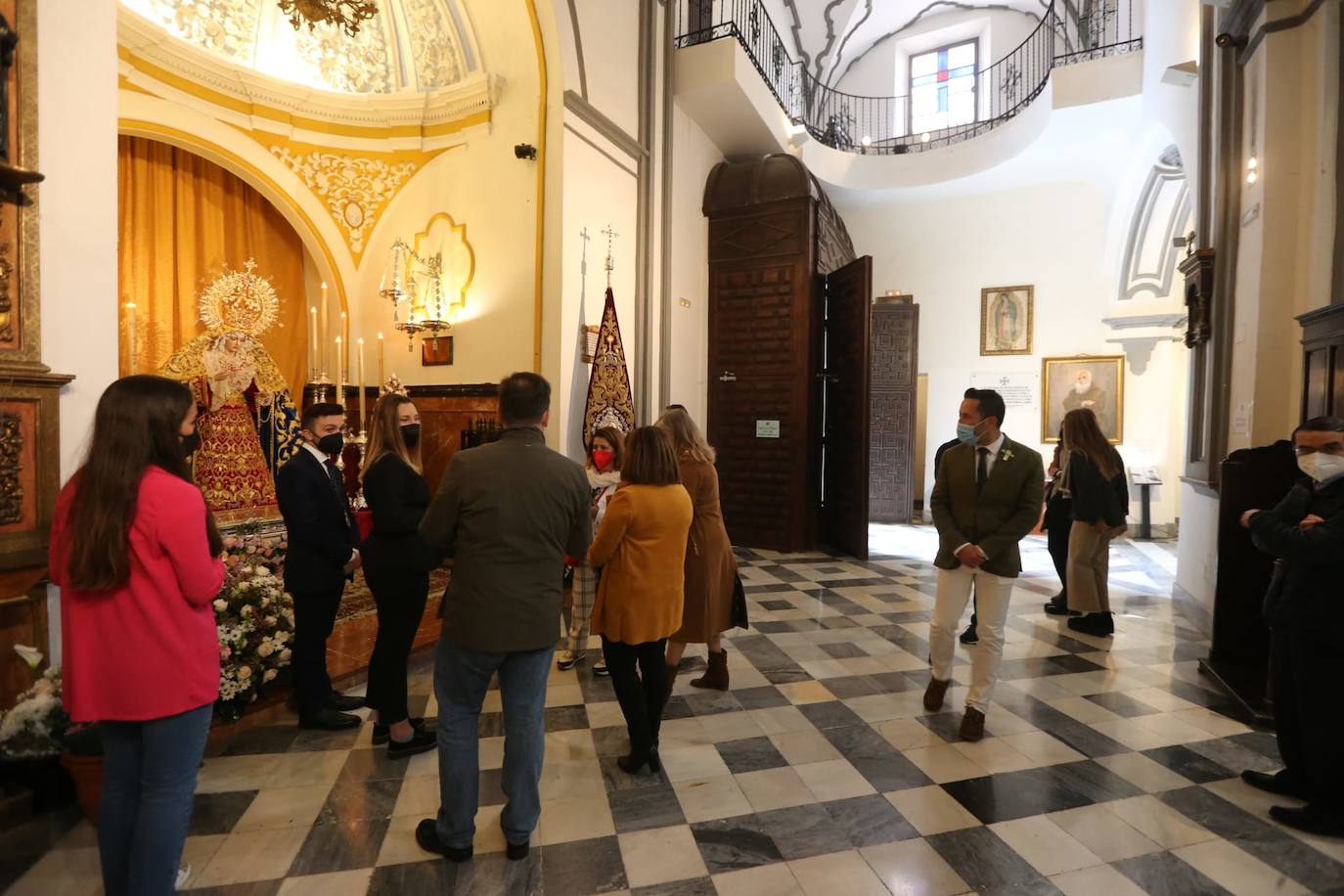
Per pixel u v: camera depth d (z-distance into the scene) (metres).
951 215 10.58
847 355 7.70
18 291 2.37
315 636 3.11
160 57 5.42
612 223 6.33
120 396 1.66
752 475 8.05
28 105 2.37
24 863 2.15
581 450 5.95
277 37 6.09
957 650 4.38
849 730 3.23
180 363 5.05
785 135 8.69
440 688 2.16
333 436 3.12
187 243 5.99
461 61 6.19
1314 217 4.00
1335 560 2.31
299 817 2.45
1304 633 2.40
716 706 3.48
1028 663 4.16
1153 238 9.02
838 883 2.12
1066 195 9.91
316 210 6.43
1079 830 2.41
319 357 6.86
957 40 11.77
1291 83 4.14
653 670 2.80
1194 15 5.87
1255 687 3.57
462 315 6.17
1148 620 5.15
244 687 3.00
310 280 6.92
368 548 2.79
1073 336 9.95
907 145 11.27
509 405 2.21
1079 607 4.70
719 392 8.20
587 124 5.95
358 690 3.60
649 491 2.66
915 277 10.81
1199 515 5.16
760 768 2.85
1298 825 2.42
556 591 2.16
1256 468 3.84
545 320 5.77
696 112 7.63
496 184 6.01
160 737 1.69
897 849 2.30
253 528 5.11
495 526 2.05
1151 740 3.13
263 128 6.09
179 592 1.69
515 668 2.15
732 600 3.68
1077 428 4.66
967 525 3.27
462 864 2.19
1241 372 4.54
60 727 2.30
